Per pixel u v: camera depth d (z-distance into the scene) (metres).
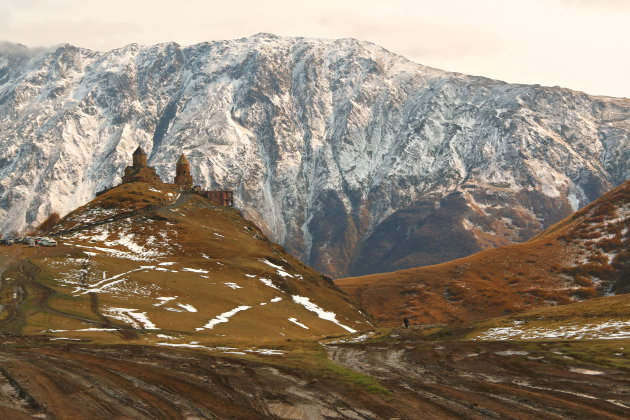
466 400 36.03
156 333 76.38
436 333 77.25
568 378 41.56
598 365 45.41
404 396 37.00
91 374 41.00
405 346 62.06
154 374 41.81
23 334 68.56
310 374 43.62
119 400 34.53
